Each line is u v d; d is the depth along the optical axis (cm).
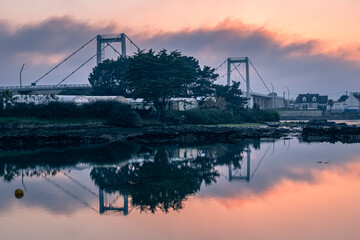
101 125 8938
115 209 2348
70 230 1978
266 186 2900
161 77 9944
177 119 9994
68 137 6775
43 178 3397
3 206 2439
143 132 7588
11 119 8169
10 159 4612
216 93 13538
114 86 13888
